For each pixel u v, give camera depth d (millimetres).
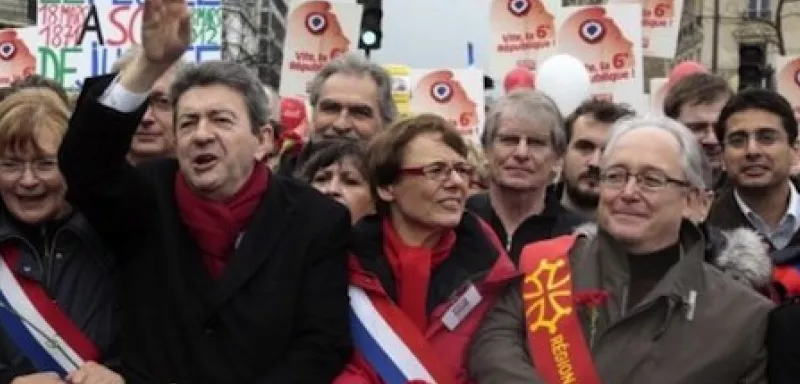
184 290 3713
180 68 4051
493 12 10602
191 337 3674
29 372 3836
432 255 3984
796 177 5891
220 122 3697
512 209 5168
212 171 3693
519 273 3949
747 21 39250
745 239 4340
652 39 11070
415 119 4008
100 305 3971
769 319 3650
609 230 3746
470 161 4469
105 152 3613
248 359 3656
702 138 6008
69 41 9484
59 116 4000
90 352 3906
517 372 3709
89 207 3713
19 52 10508
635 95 10023
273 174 3986
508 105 5113
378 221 4133
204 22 9469
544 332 3779
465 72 10570
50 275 3957
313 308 3762
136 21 9359
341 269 3883
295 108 8641
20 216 3957
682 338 3637
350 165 4734
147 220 3824
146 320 3746
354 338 3902
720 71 39375
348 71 5629
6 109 3973
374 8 12305
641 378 3629
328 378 3734
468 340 3918
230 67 3787
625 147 3729
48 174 3939
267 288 3717
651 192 3676
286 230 3807
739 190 5199
